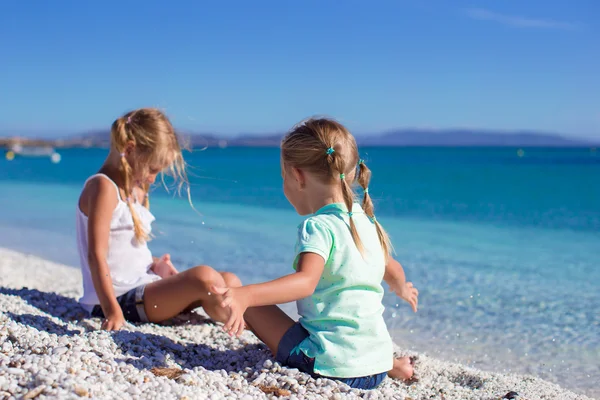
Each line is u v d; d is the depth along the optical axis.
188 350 3.07
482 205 15.16
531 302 5.08
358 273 2.62
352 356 2.57
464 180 26.92
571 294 5.37
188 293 3.40
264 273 5.97
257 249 7.46
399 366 3.00
